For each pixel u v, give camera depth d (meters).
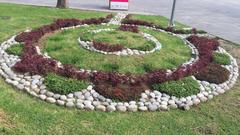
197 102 7.74
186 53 10.95
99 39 11.06
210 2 25.38
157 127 6.68
